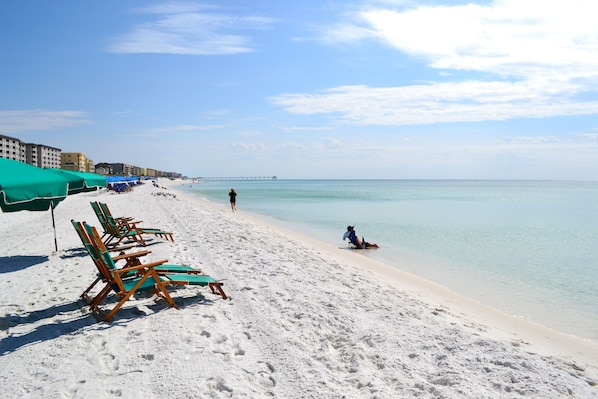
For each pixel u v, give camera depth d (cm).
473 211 3434
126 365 395
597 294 908
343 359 425
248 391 352
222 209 3017
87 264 841
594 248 1565
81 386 354
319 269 902
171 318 521
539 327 662
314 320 528
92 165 15875
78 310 554
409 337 490
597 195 8006
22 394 341
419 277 1033
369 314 577
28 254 952
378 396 345
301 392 352
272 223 2297
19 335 468
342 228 2108
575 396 363
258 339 464
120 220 1211
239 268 823
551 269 1177
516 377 392
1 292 643
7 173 687
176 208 2516
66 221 1691
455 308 720
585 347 568
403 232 1980
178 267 632
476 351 454
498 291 929
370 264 1147
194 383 362
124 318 522
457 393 356
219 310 560
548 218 2834
